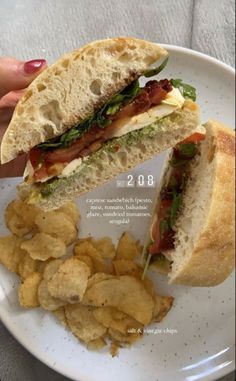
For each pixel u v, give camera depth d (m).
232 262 0.26
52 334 0.26
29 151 0.22
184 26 0.29
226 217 0.25
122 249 0.26
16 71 0.24
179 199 0.26
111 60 0.20
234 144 0.26
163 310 0.26
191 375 0.27
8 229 0.27
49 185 0.23
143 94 0.22
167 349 0.27
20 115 0.20
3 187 0.27
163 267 0.27
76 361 0.26
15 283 0.26
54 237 0.26
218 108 0.28
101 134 0.22
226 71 0.28
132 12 0.29
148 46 0.20
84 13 0.29
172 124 0.22
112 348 0.26
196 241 0.25
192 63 0.28
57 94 0.20
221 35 0.30
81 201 0.27
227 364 0.27
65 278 0.25
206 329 0.27
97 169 0.23
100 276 0.26
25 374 0.27
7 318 0.26
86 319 0.26
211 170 0.25
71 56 0.20
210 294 0.27
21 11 0.29
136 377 0.26
